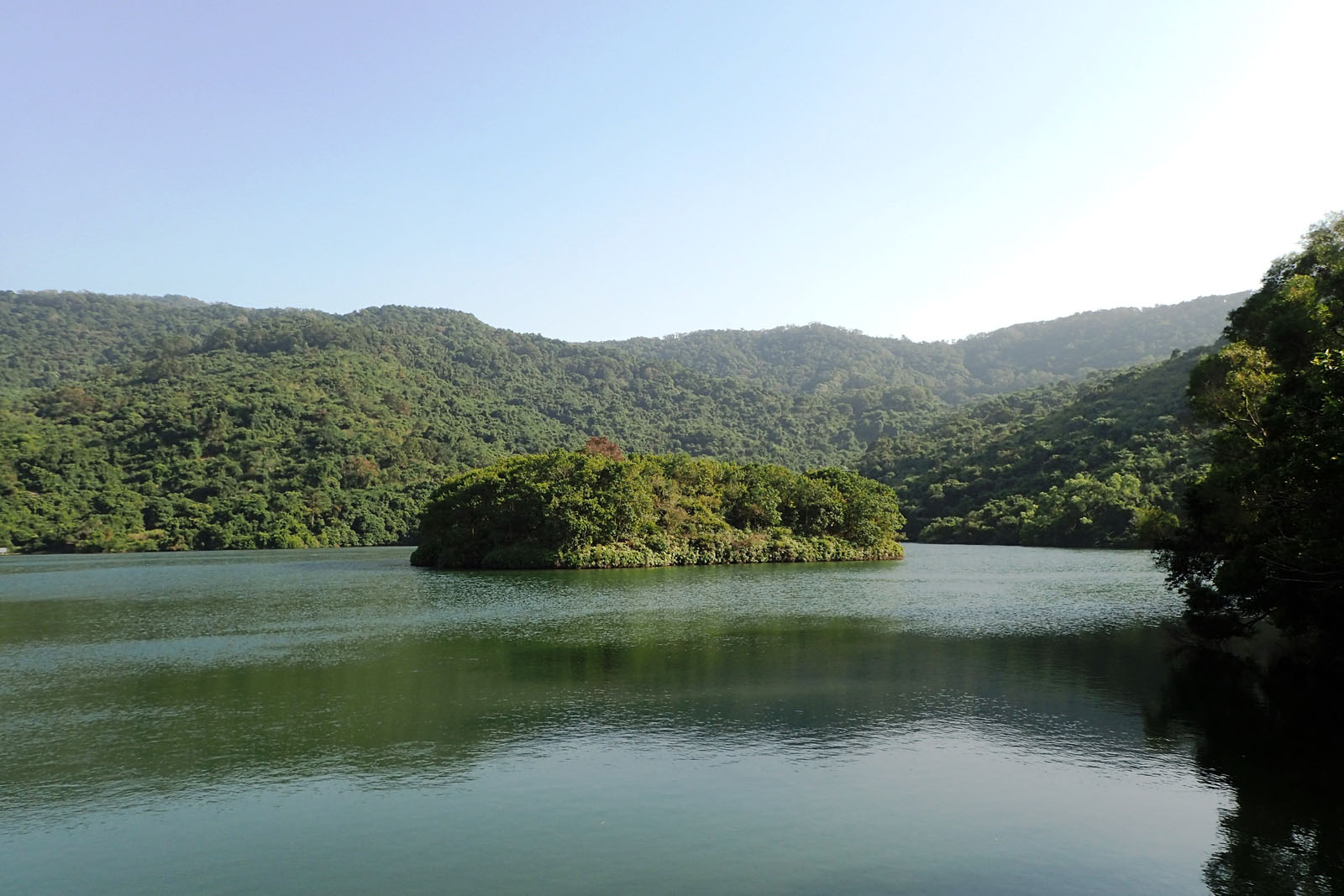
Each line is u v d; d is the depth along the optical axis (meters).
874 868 17.81
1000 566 100.75
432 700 32.44
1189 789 22.22
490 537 102.62
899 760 24.67
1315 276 39.66
